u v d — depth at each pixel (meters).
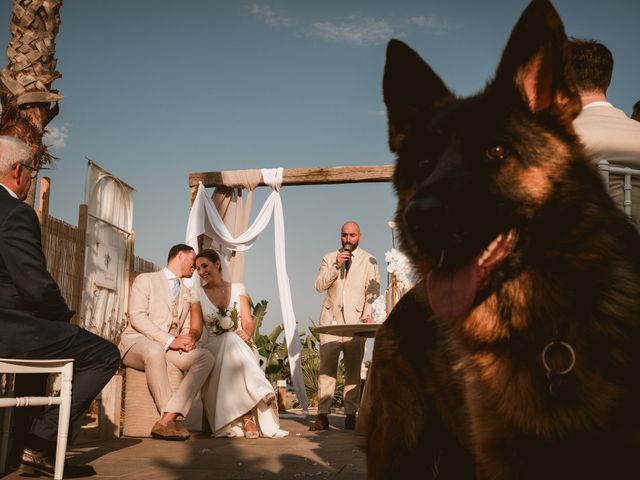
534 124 2.00
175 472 4.25
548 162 1.93
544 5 2.01
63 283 6.84
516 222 1.90
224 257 10.25
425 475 2.58
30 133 5.78
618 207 2.00
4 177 4.16
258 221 9.94
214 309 7.40
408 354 2.59
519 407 1.80
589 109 3.11
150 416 6.54
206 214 10.02
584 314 1.76
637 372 1.71
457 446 2.50
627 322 1.73
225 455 5.08
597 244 1.81
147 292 6.75
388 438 2.63
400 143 2.51
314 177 9.93
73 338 4.09
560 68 1.98
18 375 4.31
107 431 6.27
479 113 2.11
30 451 3.99
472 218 1.95
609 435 1.71
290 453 5.22
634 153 2.95
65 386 3.98
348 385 7.88
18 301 3.96
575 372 1.74
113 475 4.14
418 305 2.61
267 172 10.02
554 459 1.77
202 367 6.43
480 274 1.91
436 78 2.55
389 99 2.55
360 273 8.09
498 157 1.99
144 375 6.59
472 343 1.93
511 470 1.84
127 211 8.38
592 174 1.95
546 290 1.82
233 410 6.54
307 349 14.53
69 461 4.71
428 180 2.05
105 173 7.70
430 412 2.56
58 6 6.60
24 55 6.34
